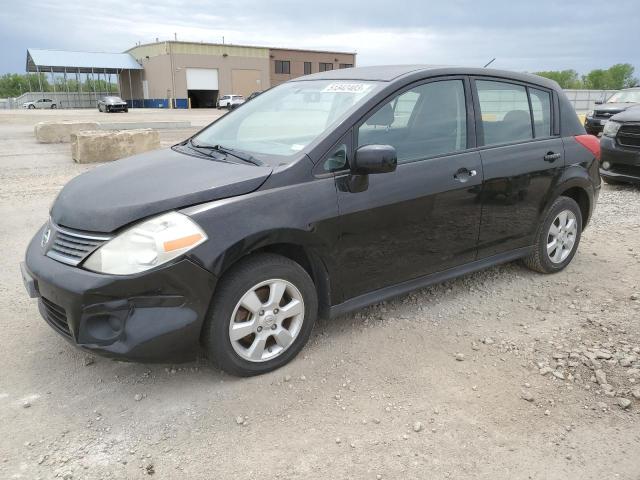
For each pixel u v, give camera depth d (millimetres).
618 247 5766
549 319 4043
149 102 69125
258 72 68875
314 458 2557
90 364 3334
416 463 2535
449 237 3898
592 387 3160
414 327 3869
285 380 3178
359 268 3473
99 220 2861
